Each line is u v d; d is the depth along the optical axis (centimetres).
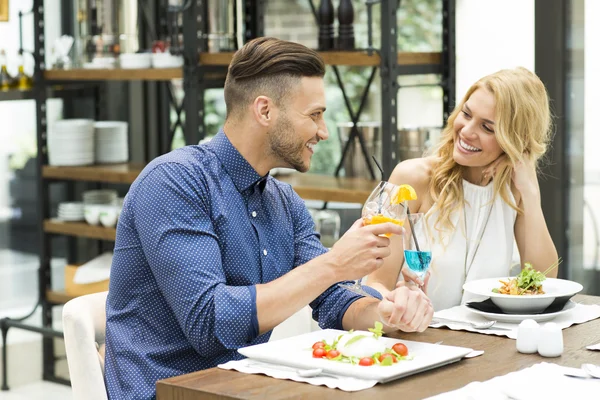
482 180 310
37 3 475
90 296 233
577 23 392
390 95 372
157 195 212
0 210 517
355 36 435
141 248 217
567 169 401
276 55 219
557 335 204
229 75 225
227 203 221
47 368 499
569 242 404
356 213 435
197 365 219
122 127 498
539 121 298
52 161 489
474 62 419
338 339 196
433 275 303
